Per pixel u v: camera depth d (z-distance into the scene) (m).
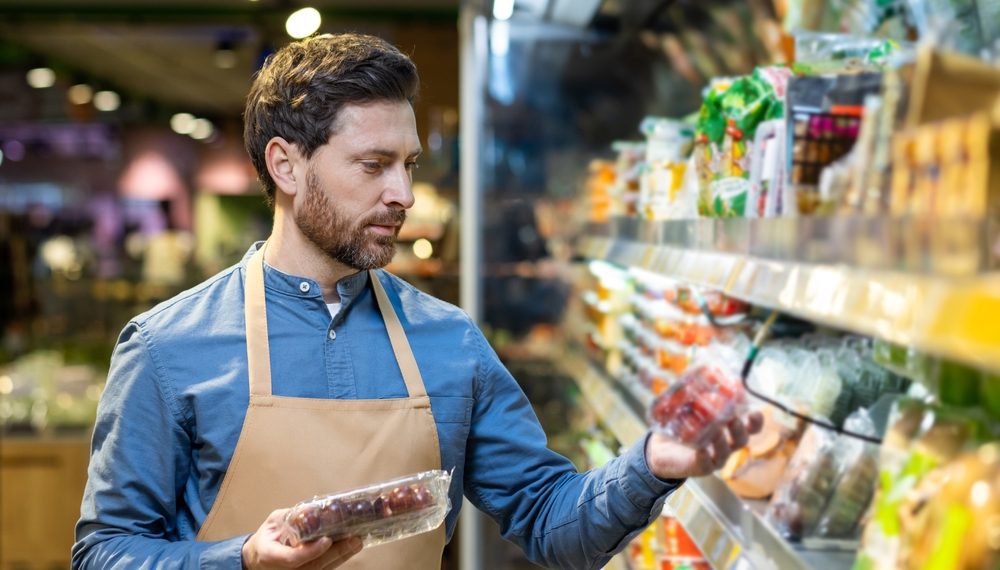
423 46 5.60
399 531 1.20
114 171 11.31
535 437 1.55
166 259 10.30
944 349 0.63
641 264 1.88
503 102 3.48
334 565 1.20
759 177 1.33
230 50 6.41
